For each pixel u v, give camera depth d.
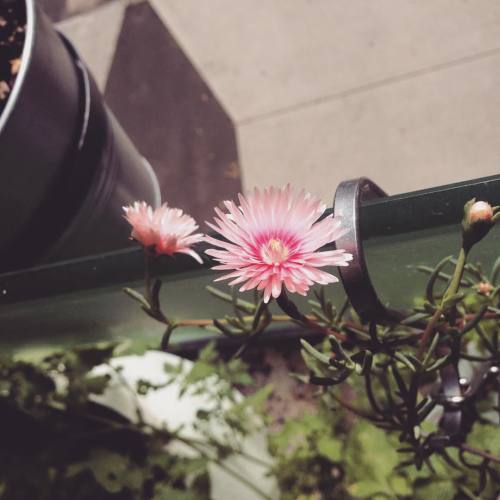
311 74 1.25
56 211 0.66
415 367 0.36
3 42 0.71
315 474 0.72
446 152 1.13
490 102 1.13
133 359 0.77
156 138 1.30
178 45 1.35
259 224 0.31
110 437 0.75
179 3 1.38
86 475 0.73
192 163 1.26
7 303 0.47
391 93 1.19
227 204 0.31
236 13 1.34
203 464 0.68
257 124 1.25
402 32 1.22
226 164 1.24
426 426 0.50
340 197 0.34
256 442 0.74
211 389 0.76
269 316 0.38
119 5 1.42
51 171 0.64
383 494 0.58
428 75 1.18
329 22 1.28
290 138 1.22
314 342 0.81
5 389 0.69
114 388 0.76
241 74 1.29
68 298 0.46
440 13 1.21
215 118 1.28
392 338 0.39
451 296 0.34
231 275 0.30
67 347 0.64
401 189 1.13
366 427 0.60
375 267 0.44
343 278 0.33
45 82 0.60
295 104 1.24
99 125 0.70
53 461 0.71
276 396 0.87
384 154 1.16
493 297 0.38
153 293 0.37
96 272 0.45
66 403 0.70
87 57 1.40
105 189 0.72
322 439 0.68
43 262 0.68
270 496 0.72
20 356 0.66
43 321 0.51
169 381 0.67
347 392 0.74
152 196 0.96
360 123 1.19
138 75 1.36
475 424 0.51
